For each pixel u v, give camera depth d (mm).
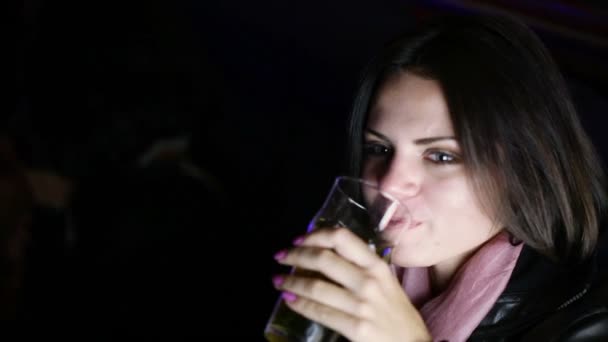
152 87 2205
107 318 1984
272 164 3242
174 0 3475
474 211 1144
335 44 3730
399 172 1136
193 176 2162
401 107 1132
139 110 2143
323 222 1020
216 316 2104
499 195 1132
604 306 1155
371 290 911
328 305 929
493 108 1102
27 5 2363
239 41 3857
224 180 2689
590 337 1138
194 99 2367
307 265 941
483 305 1192
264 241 2533
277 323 994
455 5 2867
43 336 1942
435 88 1115
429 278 1392
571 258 1241
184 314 2041
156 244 2021
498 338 1210
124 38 2312
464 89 1091
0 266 1842
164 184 2090
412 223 1144
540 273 1228
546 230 1191
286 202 3025
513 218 1163
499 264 1212
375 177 1218
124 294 1999
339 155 3291
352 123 1301
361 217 1010
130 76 2223
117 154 2105
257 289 2230
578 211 1229
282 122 3498
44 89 2191
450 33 1138
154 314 2021
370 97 1265
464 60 1104
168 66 2312
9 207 1771
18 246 1853
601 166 1313
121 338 1997
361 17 3705
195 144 2434
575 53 2482
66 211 2064
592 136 2152
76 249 2041
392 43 1178
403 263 1166
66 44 2277
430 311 1257
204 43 3762
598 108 2246
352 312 912
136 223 2016
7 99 2180
